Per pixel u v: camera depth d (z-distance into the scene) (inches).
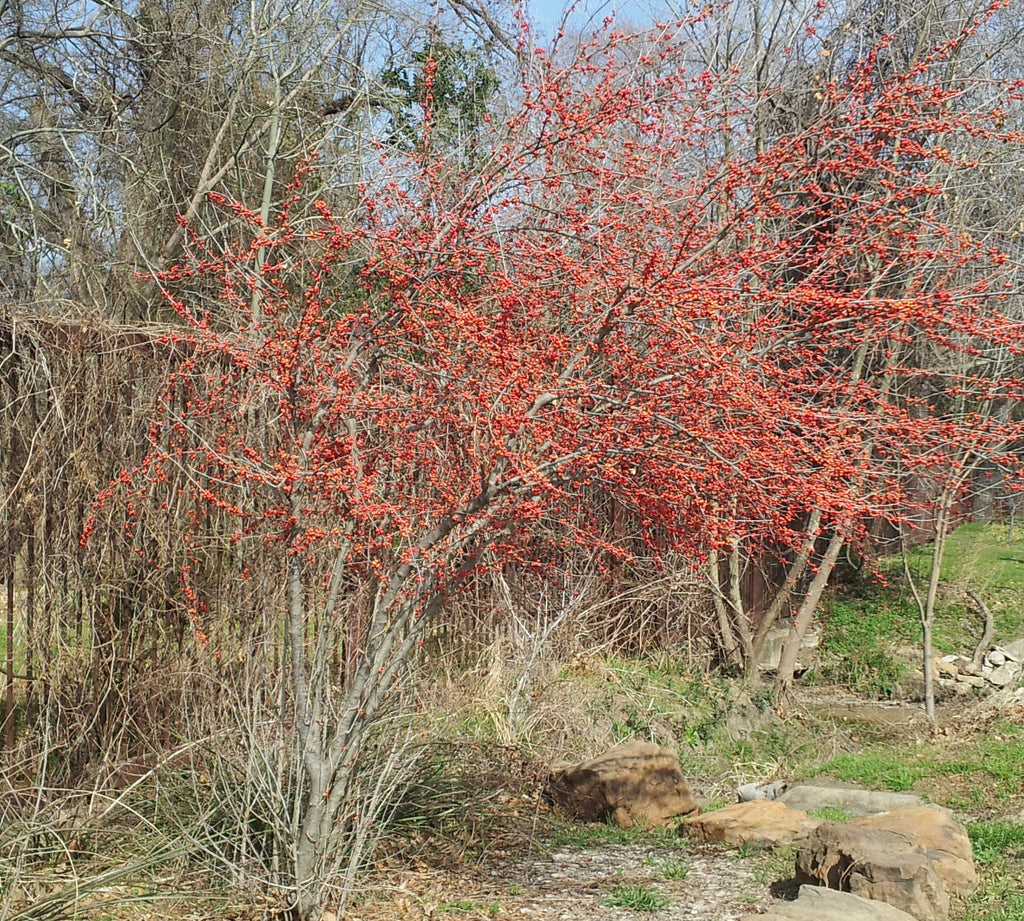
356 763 210.5
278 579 249.9
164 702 232.7
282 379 183.8
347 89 520.7
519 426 181.0
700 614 427.2
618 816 253.6
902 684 468.1
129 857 193.6
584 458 185.6
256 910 183.0
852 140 243.1
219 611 242.4
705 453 200.2
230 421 241.3
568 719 314.5
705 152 316.5
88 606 219.5
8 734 206.5
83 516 218.5
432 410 203.0
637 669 377.4
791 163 228.5
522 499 193.3
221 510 243.8
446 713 289.9
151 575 228.2
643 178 238.5
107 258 504.1
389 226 225.3
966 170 379.9
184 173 559.8
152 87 539.8
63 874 183.9
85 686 218.7
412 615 199.8
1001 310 387.2
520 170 224.1
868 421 232.2
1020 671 467.8
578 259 229.1
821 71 408.2
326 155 502.0
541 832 242.1
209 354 234.8
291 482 184.7
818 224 231.5
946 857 199.8
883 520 494.0
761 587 484.7
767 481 204.1
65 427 211.5
